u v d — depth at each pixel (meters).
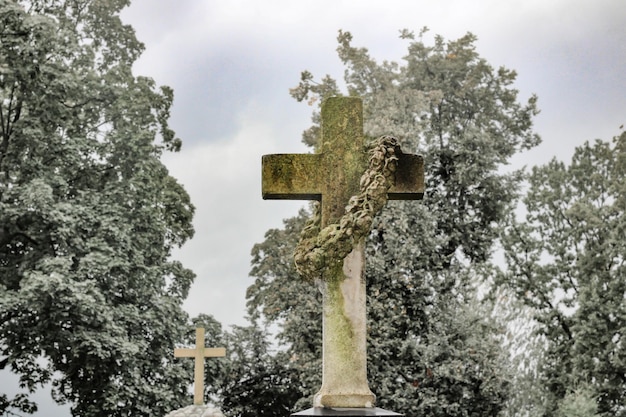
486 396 24.36
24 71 23.30
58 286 21.66
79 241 23.53
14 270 24.09
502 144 30.22
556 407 27.55
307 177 7.20
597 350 27.67
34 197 22.58
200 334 17.92
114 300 24.80
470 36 30.45
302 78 28.42
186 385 25.33
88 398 24.44
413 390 23.69
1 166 24.42
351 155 7.23
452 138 28.44
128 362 24.05
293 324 24.34
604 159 30.75
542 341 27.77
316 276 6.95
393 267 24.67
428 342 24.66
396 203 24.89
